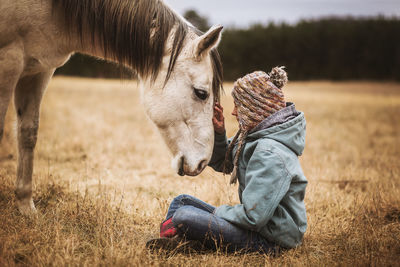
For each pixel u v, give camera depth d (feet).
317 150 21.80
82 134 23.73
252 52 190.60
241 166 8.14
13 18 8.45
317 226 10.14
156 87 8.77
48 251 7.93
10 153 16.43
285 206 7.87
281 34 194.39
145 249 8.10
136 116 35.42
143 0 9.03
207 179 14.11
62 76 109.60
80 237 8.79
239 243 7.89
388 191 13.14
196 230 7.86
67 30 9.16
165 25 8.77
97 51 9.66
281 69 8.03
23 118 9.91
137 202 11.66
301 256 8.16
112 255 7.70
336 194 12.91
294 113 8.00
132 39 8.95
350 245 8.93
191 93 8.46
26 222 9.18
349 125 34.94
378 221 10.43
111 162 17.26
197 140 8.48
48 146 19.12
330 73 196.03
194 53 8.31
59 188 11.76
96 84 88.12
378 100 73.20
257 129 7.84
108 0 9.04
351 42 194.18
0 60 8.49
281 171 7.38
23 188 9.82
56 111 35.04
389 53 192.65
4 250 7.52
